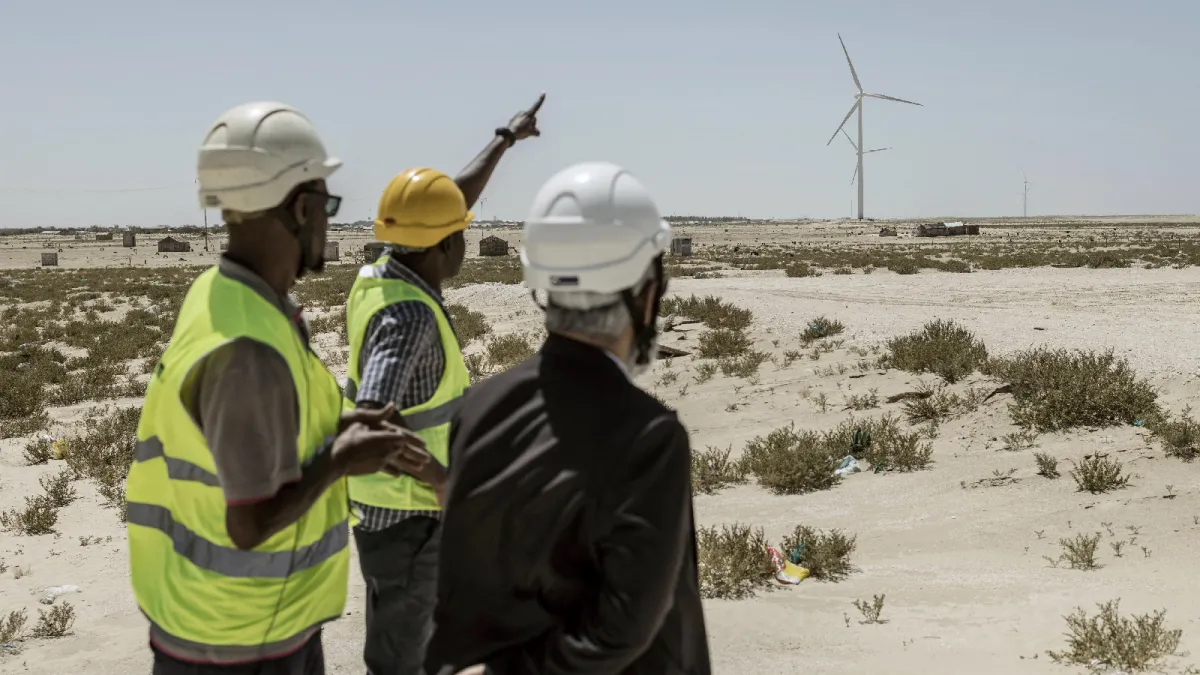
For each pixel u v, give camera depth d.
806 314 18.09
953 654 5.01
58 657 5.86
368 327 3.00
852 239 109.69
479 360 18.45
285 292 2.29
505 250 76.81
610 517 1.64
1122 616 5.36
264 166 2.12
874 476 9.07
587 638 1.64
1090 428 9.30
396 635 3.11
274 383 2.04
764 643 5.32
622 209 1.77
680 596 1.77
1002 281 29.69
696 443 11.31
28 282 55.12
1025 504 7.67
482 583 1.74
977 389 10.95
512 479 1.69
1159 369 10.77
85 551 8.44
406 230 3.05
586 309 1.78
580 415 1.70
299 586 2.26
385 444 2.30
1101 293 23.47
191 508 2.12
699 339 16.73
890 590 6.13
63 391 17.30
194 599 2.15
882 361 13.19
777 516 8.16
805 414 11.82
